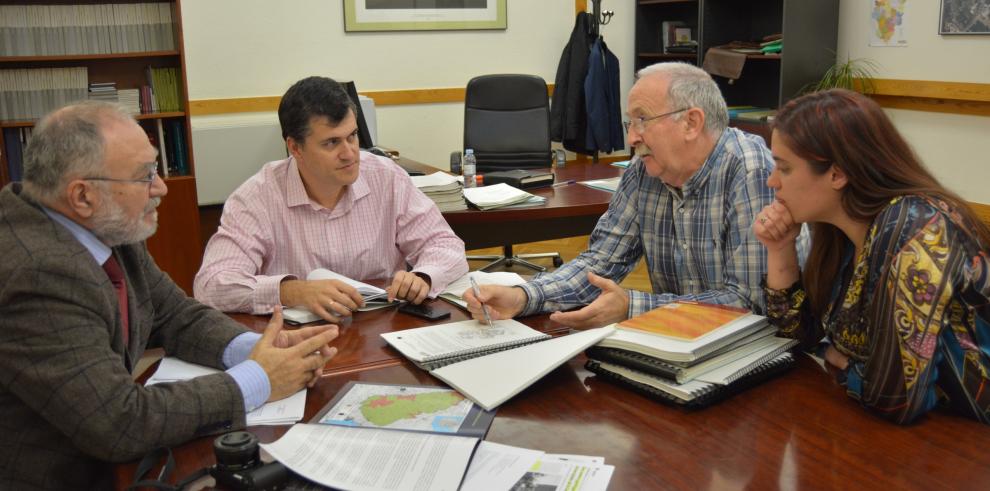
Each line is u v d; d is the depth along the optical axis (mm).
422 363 1610
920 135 5074
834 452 1244
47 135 1376
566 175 4059
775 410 1401
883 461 1213
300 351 1516
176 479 1218
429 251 2301
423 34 5781
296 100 2174
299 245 2340
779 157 1475
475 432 1324
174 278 4723
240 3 5230
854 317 1475
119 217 1437
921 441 1277
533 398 1473
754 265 1874
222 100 5281
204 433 1364
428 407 1430
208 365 1669
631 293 1817
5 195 1385
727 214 1948
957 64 4738
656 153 1932
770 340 1632
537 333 1775
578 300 2027
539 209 3256
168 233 4668
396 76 5773
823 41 5367
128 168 1421
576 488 1146
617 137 6062
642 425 1354
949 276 1301
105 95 4586
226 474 1168
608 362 1554
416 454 1226
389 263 2477
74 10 4461
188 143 4660
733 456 1238
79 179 1379
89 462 1402
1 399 1340
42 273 1290
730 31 5902
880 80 5164
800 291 1623
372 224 2416
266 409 1439
